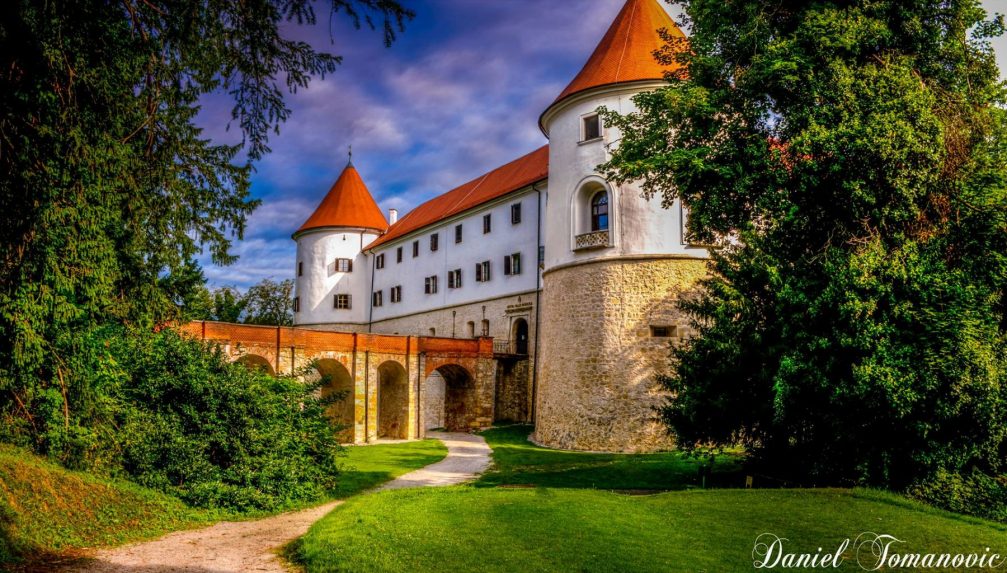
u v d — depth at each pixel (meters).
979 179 13.42
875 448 13.11
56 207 8.90
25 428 11.28
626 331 26.69
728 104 15.20
